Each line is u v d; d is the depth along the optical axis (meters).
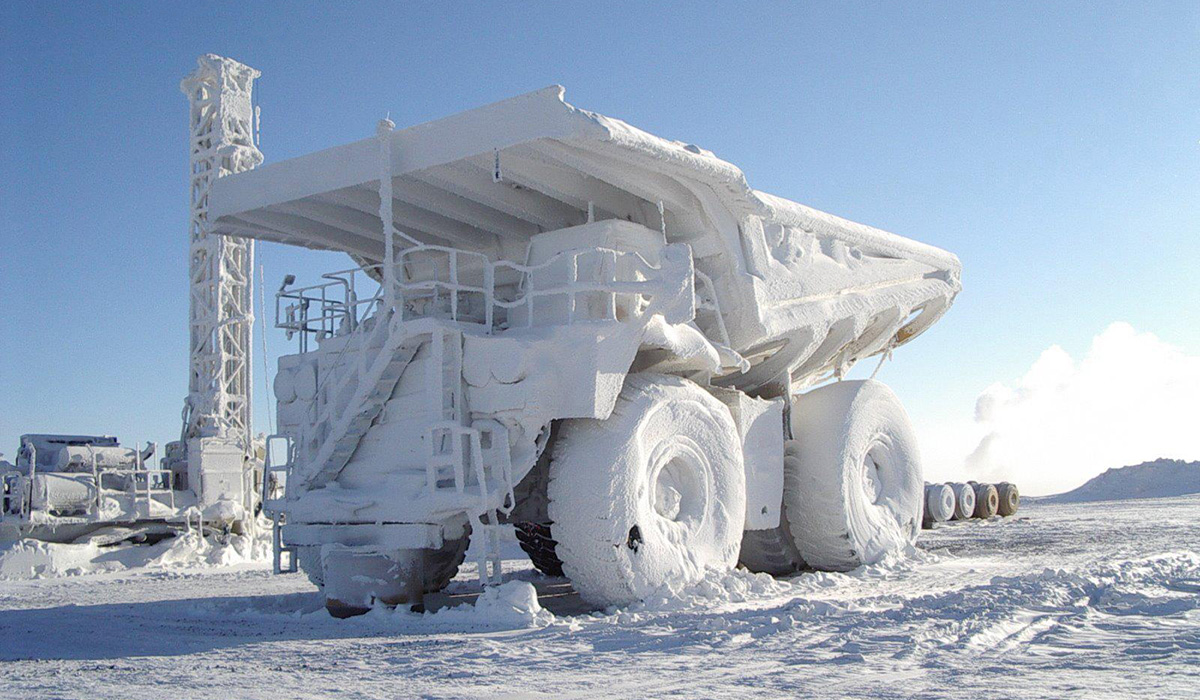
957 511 22.84
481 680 6.39
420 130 10.25
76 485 19.98
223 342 23.56
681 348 10.63
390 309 10.30
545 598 11.84
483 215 11.66
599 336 9.77
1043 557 14.70
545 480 11.34
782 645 7.30
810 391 14.08
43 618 10.72
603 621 8.95
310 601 11.39
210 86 24.42
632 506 9.81
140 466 21.98
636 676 6.39
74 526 19.83
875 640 7.30
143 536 20.69
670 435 10.54
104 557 19.50
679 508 10.84
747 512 12.08
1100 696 5.34
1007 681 5.80
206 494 22.11
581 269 10.82
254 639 8.65
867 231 14.39
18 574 17.98
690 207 11.55
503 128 9.65
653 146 9.99
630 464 9.86
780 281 12.52
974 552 15.80
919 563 13.83
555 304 10.95
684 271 9.95
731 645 7.42
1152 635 7.31
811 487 13.26
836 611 8.85
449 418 9.91
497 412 9.84
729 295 11.92
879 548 13.41
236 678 6.68
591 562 9.75
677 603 9.77
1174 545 16.08
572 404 9.75
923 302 16.17
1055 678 5.86
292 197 11.15
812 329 13.27
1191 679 5.75
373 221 12.09
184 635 9.05
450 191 10.85
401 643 8.08
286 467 11.38
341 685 6.36
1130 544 16.50
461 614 9.36
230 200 11.68
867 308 14.51
